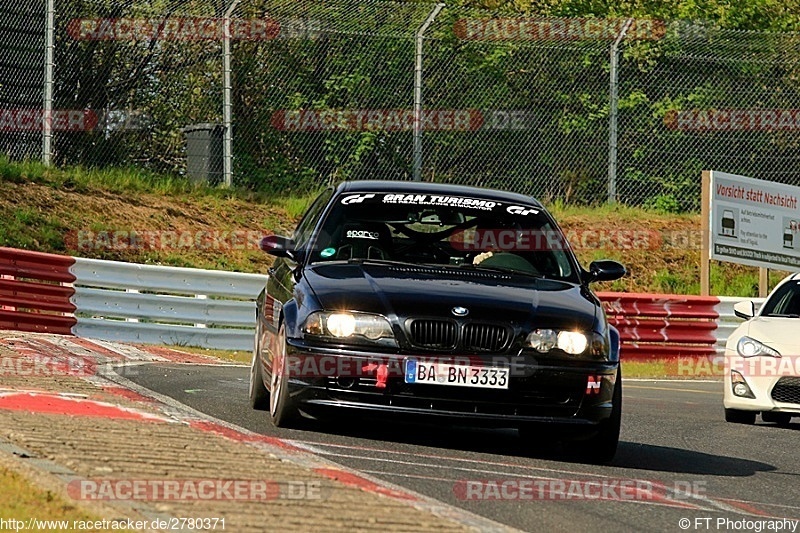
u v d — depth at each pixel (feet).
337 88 180.75
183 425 65.05
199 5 173.58
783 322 101.96
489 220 77.92
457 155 186.09
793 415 98.07
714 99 201.26
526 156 189.57
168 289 136.36
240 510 45.19
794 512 59.21
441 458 64.13
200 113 177.17
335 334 65.57
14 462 49.39
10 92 165.58
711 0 228.43
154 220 169.07
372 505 48.37
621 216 195.62
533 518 51.26
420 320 65.51
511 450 70.49
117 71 172.04
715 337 161.58
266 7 174.70
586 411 66.54
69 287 128.36
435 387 65.00
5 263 124.67
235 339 139.23
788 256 182.19
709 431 92.02
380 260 73.51
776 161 204.23
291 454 59.11
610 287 188.65
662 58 198.90
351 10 176.24
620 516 53.57
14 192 163.63
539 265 75.46
